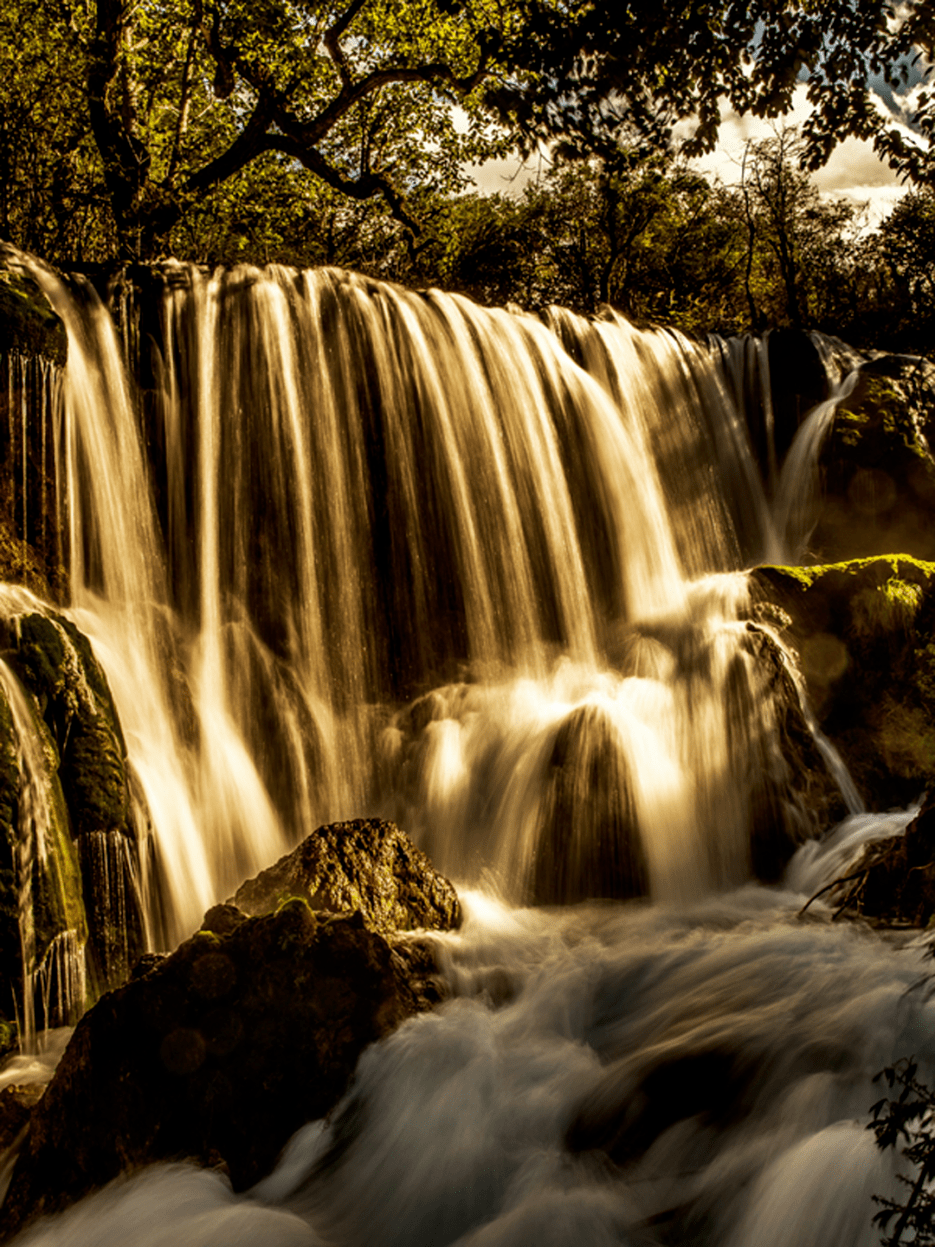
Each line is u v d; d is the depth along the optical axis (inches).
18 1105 238.1
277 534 440.8
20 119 618.5
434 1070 233.5
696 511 567.2
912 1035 215.5
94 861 301.6
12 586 327.9
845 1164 186.4
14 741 279.6
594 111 283.4
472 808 401.4
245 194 937.5
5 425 363.6
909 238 796.6
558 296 1023.6
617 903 366.3
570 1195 204.5
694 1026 249.9
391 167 1005.2
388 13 880.3
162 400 426.3
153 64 836.0
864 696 443.5
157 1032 220.5
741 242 1050.1
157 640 403.9
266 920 235.6
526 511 500.7
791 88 282.0
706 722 416.2
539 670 484.1
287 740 420.5
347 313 468.4
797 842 391.5
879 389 576.1
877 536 552.1
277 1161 217.0
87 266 442.6
